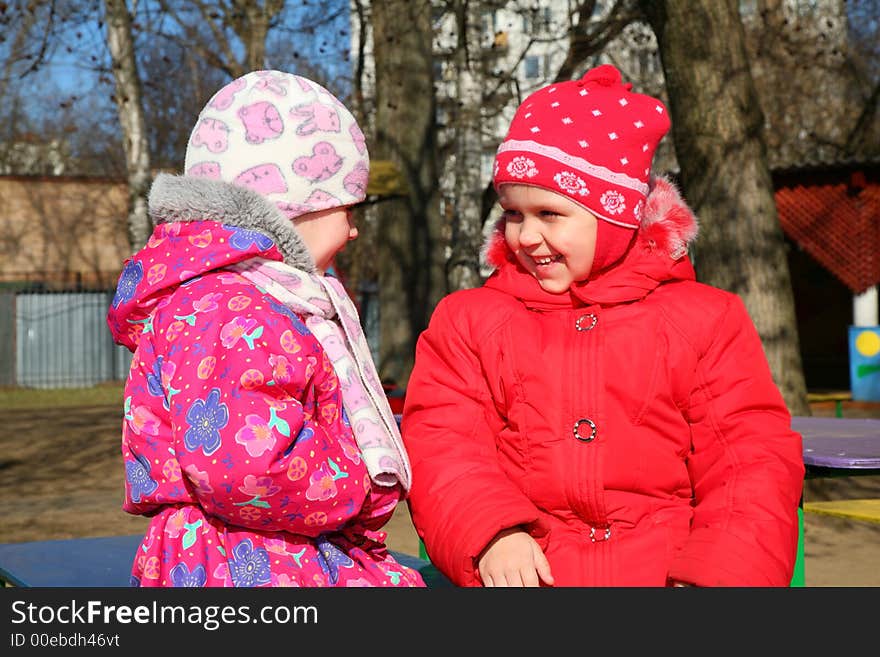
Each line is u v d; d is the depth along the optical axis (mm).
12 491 8656
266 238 1857
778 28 17266
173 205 1860
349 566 1839
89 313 22547
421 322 11727
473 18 12680
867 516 4484
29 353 22125
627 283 2137
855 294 14820
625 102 2158
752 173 7039
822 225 15078
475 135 12648
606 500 2043
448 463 2084
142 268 1869
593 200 2092
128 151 12617
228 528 1764
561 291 2156
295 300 1857
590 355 2082
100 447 11352
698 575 1896
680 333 2096
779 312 7027
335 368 1884
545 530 2027
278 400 1700
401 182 10672
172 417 1703
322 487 1727
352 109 14562
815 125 24062
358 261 23172
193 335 1736
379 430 1887
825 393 15711
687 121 7117
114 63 12508
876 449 2873
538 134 2119
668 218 2188
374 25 11969
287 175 1985
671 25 7074
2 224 29812
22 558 2854
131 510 1862
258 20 12992
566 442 2068
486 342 2174
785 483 2008
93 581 2518
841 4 18344
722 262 7051
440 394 2203
